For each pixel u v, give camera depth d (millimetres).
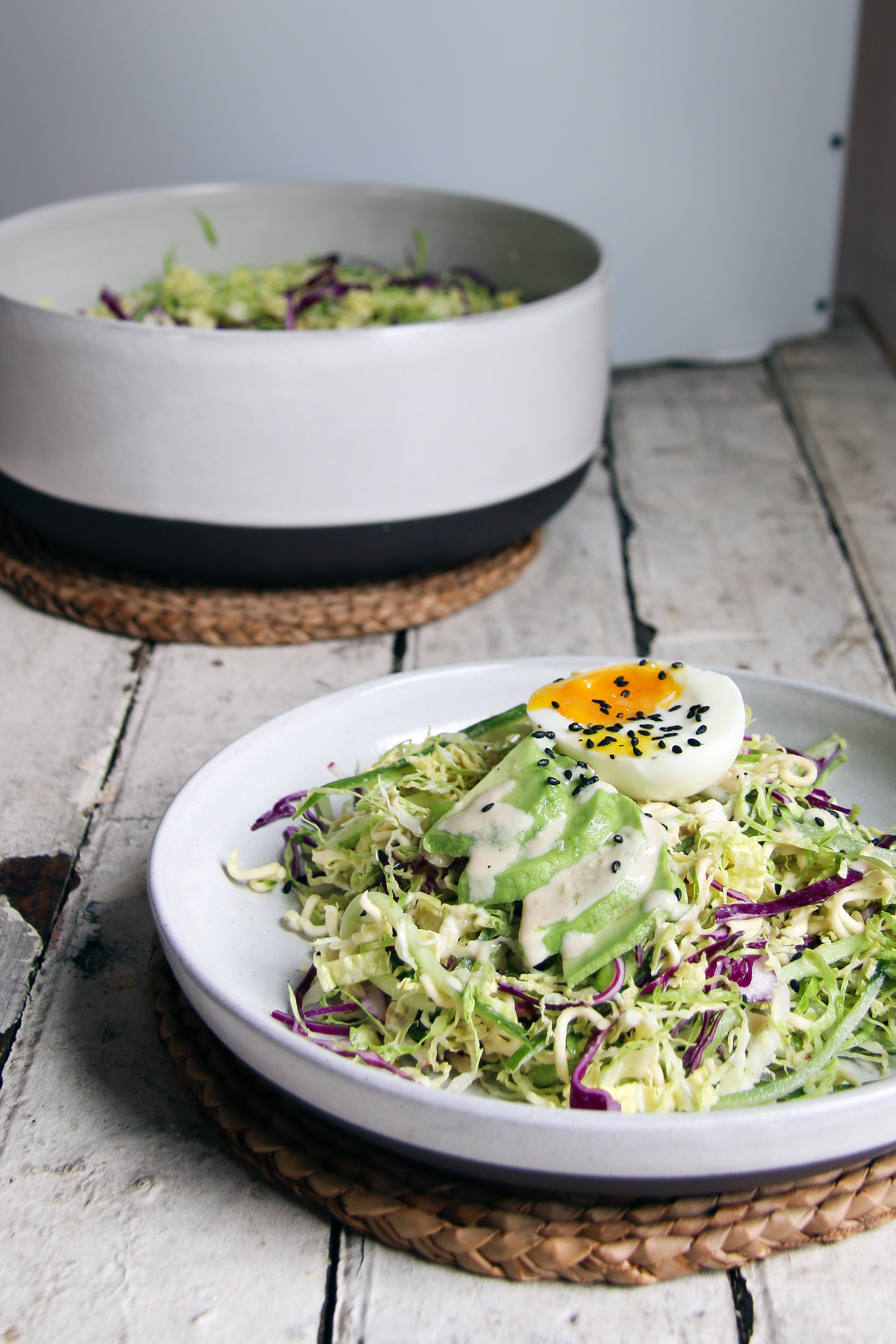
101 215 909
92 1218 453
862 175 1292
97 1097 490
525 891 461
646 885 458
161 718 667
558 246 878
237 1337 426
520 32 999
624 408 1034
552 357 716
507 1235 430
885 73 1232
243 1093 467
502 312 697
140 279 951
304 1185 446
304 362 664
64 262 897
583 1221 432
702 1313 430
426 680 573
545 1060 443
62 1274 440
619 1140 405
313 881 510
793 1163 414
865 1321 428
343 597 731
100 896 567
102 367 670
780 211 1108
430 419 688
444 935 459
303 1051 424
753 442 966
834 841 487
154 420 674
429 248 973
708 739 490
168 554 707
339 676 698
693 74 1035
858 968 472
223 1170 468
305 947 500
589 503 872
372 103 1014
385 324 849
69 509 708
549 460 735
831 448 953
